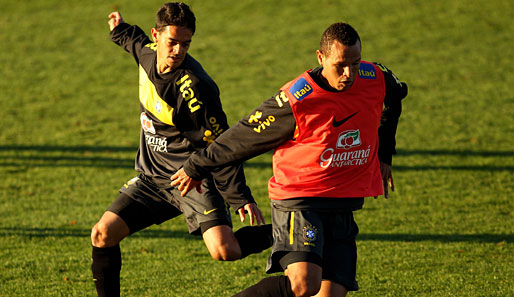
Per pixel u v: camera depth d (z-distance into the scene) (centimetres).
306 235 1210
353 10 7006
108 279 1516
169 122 1467
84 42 6206
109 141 3850
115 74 5381
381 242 2222
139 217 1523
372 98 1239
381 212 2609
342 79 1172
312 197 1249
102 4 7250
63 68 5525
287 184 1250
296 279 1170
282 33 6406
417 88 4916
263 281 1226
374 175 1328
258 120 1226
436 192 2880
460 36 6238
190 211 1480
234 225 2503
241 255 1433
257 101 4666
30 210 2675
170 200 1530
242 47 6056
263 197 2892
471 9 6944
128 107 4581
